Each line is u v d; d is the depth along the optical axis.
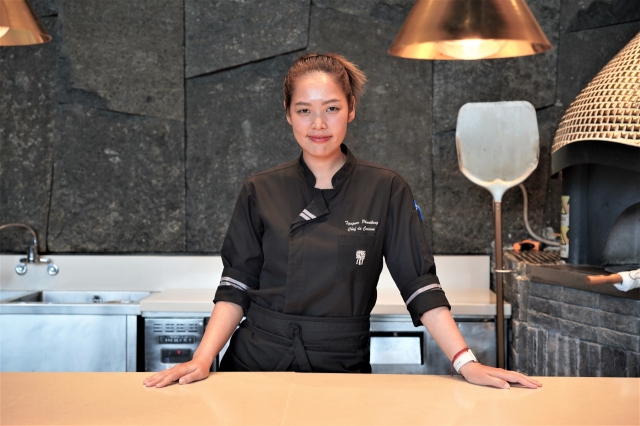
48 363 2.59
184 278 2.93
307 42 2.90
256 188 1.74
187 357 2.59
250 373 1.44
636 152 2.04
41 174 2.96
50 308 2.57
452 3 1.67
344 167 1.70
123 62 2.89
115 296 2.93
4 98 2.96
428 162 2.94
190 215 2.98
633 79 2.12
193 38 2.90
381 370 2.55
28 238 2.99
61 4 2.87
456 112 2.91
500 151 2.41
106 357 2.59
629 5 2.84
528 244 2.81
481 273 2.91
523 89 2.90
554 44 2.90
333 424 1.11
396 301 2.61
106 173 2.96
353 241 1.67
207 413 1.17
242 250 1.75
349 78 1.69
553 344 2.33
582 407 1.20
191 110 2.95
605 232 2.28
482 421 1.13
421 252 1.68
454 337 1.57
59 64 2.89
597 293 2.13
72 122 2.93
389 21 2.90
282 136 2.95
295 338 1.66
